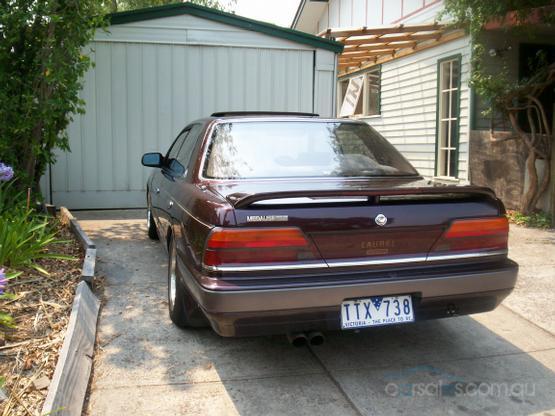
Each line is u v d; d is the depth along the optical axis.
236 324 2.97
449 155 10.95
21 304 4.02
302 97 9.24
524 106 8.37
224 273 2.97
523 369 3.55
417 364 3.60
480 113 9.92
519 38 9.84
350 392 3.22
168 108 8.84
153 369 3.45
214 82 8.93
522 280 5.43
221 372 3.43
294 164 3.91
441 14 9.41
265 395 3.17
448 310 3.31
